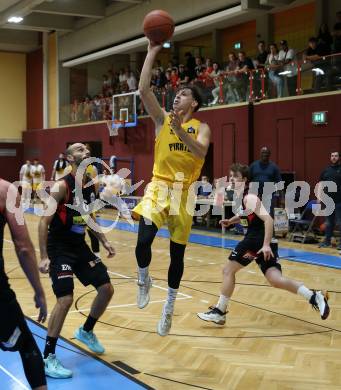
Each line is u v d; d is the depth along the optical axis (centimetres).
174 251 450
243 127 1619
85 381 449
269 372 475
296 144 1473
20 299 739
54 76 2788
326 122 1388
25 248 306
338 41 1457
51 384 442
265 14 2042
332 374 470
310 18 1917
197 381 453
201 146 403
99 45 2444
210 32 2336
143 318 646
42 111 2888
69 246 484
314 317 655
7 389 431
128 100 2097
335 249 1191
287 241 1325
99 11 2369
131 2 2177
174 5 2031
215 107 1717
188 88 427
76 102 2619
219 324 616
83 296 751
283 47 1633
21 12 2231
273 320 641
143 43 2166
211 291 791
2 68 2959
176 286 457
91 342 517
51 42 2814
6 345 316
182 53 2497
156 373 471
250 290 796
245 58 1739
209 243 1304
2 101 2964
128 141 2133
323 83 1406
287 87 1505
